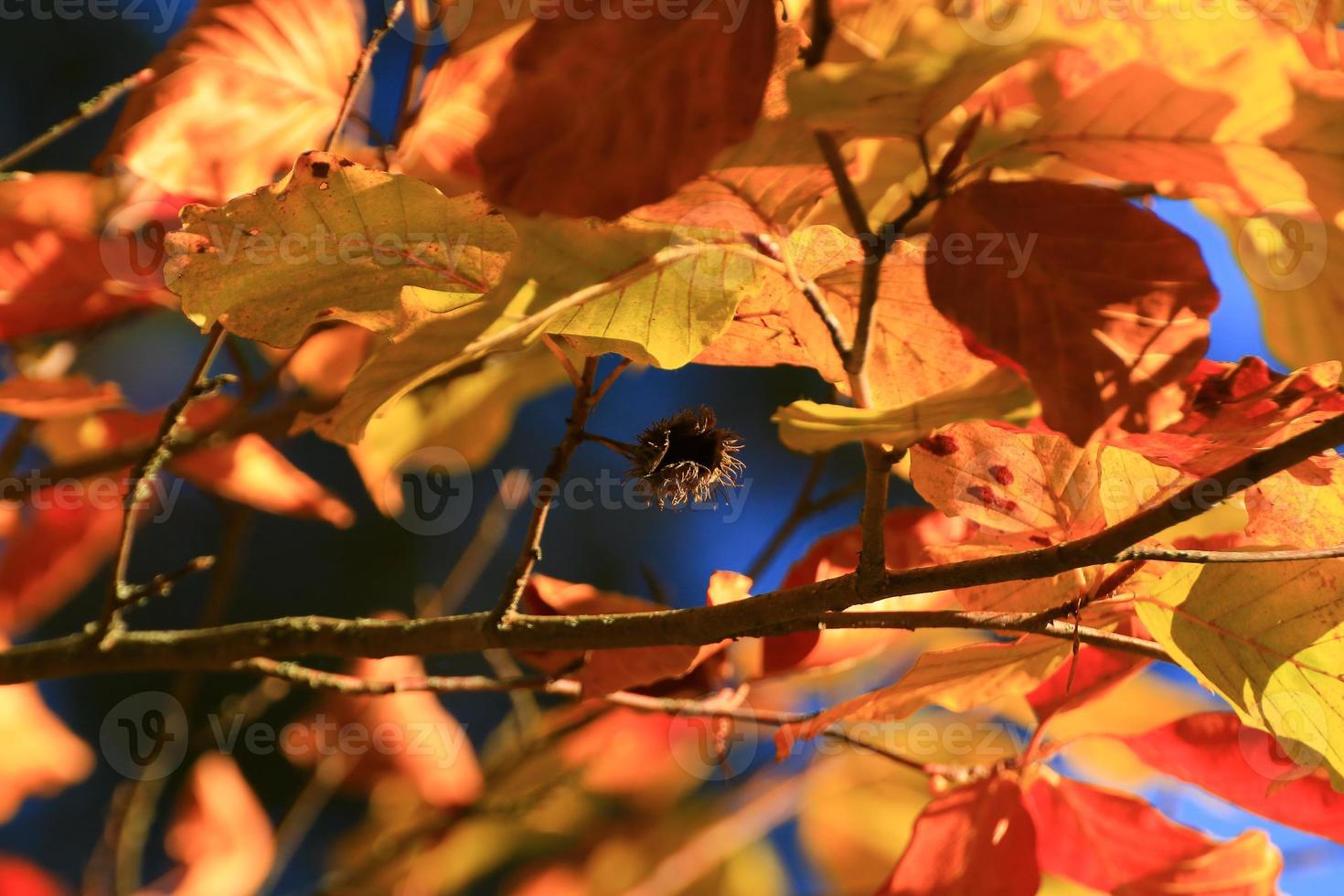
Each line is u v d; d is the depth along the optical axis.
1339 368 0.83
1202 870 0.96
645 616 0.86
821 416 0.79
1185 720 0.94
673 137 0.79
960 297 0.80
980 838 0.95
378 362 0.81
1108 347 0.79
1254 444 0.83
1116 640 0.87
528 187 0.78
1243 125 0.79
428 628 0.89
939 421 0.79
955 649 0.89
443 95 0.91
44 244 0.94
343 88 0.93
